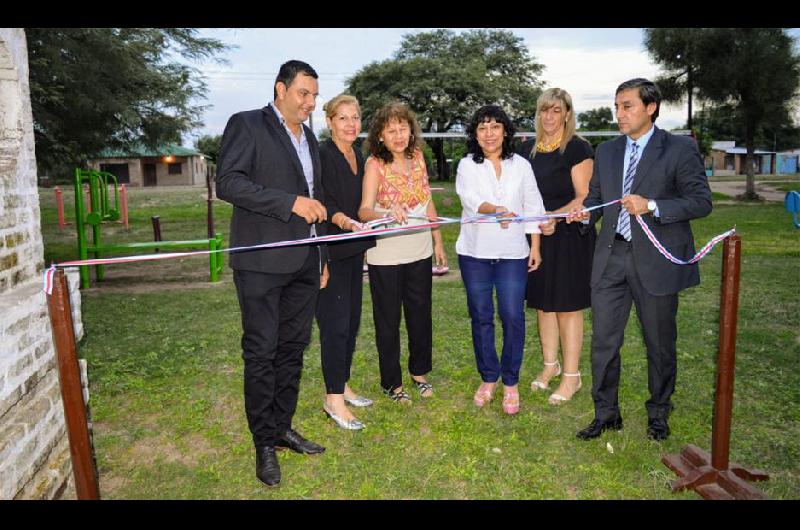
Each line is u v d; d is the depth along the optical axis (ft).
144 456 11.36
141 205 88.33
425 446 11.43
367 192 12.27
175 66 45.14
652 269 10.70
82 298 25.40
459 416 12.72
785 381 14.26
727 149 186.29
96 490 7.41
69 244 47.14
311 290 10.85
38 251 9.58
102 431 12.39
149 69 42.70
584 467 10.52
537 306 13.19
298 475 10.55
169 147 47.96
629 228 11.01
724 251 9.18
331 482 10.36
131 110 39.81
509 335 12.62
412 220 12.73
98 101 38.40
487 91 150.00
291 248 10.04
